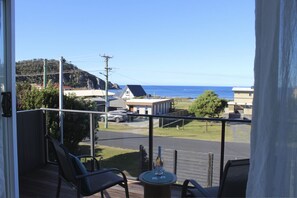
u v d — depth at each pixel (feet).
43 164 14.20
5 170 7.12
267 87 3.58
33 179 12.11
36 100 21.75
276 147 3.54
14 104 7.00
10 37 6.86
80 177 7.29
